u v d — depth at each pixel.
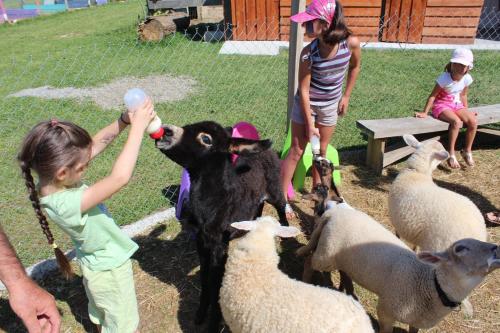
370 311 3.45
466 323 3.29
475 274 2.47
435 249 3.30
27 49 13.52
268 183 4.06
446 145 6.13
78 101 8.11
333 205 3.90
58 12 24.61
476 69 9.70
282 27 12.41
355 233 3.14
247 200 3.55
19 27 19.53
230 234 3.30
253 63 10.43
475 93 8.21
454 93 5.60
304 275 3.73
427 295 2.69
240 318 2.60
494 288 3.60
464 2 11.37
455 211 3.30
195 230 3.24
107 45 12.85
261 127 6.74
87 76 9.75
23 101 8.16
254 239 2.69
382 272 2.91
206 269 3.27
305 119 4.15
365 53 11.23
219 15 16.64
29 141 2.28
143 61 10.92
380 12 12.02
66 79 9.59
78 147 2.35
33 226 4.52
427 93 8.19
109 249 2.72
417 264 2.78
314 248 3.67
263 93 8.28
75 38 14.98
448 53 10.95
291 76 5.10
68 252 4.09
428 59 10.48
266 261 2.66
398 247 3.00
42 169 2.30
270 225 2.79
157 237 4.35
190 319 3.43
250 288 2.60
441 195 3.49
